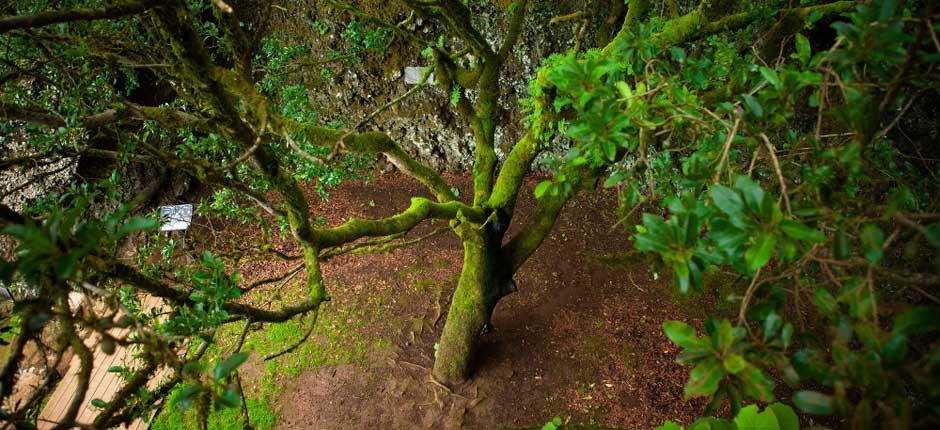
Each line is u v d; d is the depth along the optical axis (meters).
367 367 6.84
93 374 6.46
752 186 1.47
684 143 3.18
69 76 3.47
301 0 8.84
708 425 2.14
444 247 8.45
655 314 6.99
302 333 7.22
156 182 8.59
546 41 8.77
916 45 1.51
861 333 1.38
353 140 4.38
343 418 6.34
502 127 9.79
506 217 5.40
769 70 1.84
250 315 3.32
